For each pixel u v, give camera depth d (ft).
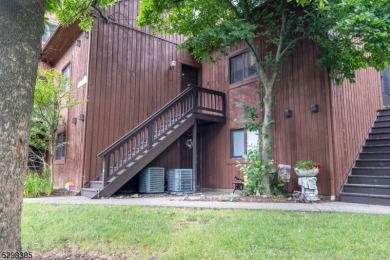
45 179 27.71
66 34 33.06
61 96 29.89
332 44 21.98
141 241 11.24
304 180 21.89
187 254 9.70
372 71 30.01
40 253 10.69
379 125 27.84
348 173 23.20
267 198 21.43
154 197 24.95
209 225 13.03
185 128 29.40
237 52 32.45
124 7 31.71
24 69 7.48
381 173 21.86
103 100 29.17
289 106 26.37
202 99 34.42
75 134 30.45
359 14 17.02
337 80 22.86
